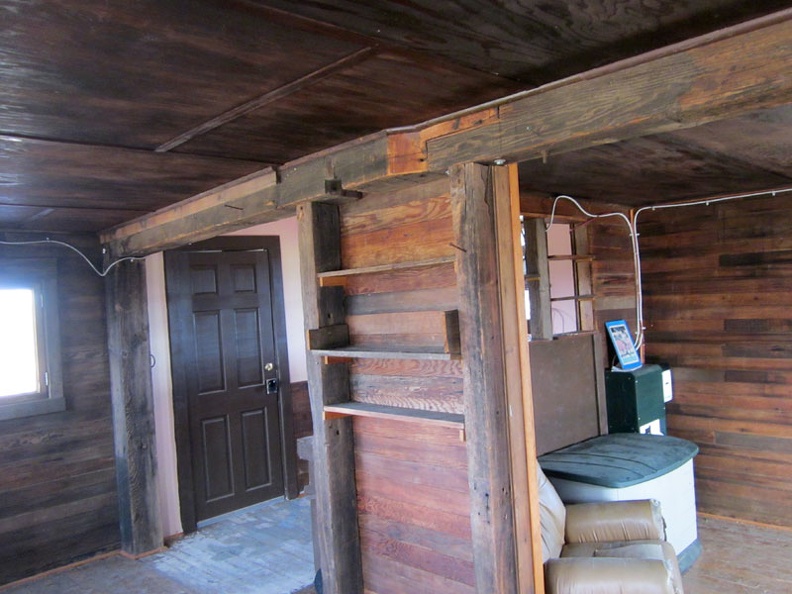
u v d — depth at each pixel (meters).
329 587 2.56
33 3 1.18
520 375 2.06
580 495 3.12
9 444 3.85
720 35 1.36
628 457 3.38
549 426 3.58
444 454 2.29
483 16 1.31
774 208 3.96
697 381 4.32
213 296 4.78
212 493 4.70
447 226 2.19
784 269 3.93
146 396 4.21
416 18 1.31
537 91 1.72
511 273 2.05
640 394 4.01
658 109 1.47
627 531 2.77
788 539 3.81
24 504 3.88
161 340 4.50
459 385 2.19
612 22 1.36
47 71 1.52
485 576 1.97
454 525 2.26
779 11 1.30
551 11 1.29
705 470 4.30
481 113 1.90
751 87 1.32
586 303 4.15
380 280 2.45
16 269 3.90
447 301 2.21
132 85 1.63
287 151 2.40
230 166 2.58
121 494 4.21
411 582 2.42
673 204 4.34
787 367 3.94
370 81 1.67
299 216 2.57
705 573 3.42
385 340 2.44
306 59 1.51
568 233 4.74
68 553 4.03
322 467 2.54
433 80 1.68
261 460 5.00
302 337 5.30
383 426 2.51
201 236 3.28
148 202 3.30
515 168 2.09
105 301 4.27
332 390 2.54
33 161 2.34
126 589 3.64
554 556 2.59
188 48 1.42
